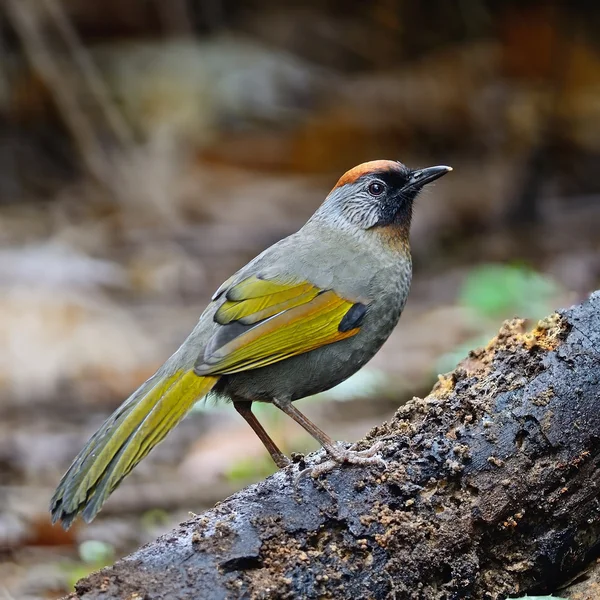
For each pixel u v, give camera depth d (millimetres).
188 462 11469
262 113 23641
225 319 7367
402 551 6156
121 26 24109
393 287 7910
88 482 6387
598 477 6332
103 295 16688
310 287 7617
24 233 19359
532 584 6367
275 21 26500
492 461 6297
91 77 21797
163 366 7129
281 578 6004
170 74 23344
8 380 13891
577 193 21547
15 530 9992
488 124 23547
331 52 26312
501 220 20078
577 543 6375
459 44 26250
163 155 21750
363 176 8203
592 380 6414
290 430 12109
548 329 6676
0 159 21844
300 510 6195
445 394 6691
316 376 7645
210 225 20266
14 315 14844
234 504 6266
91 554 9352
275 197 21547
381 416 12672
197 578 5926
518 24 25469
